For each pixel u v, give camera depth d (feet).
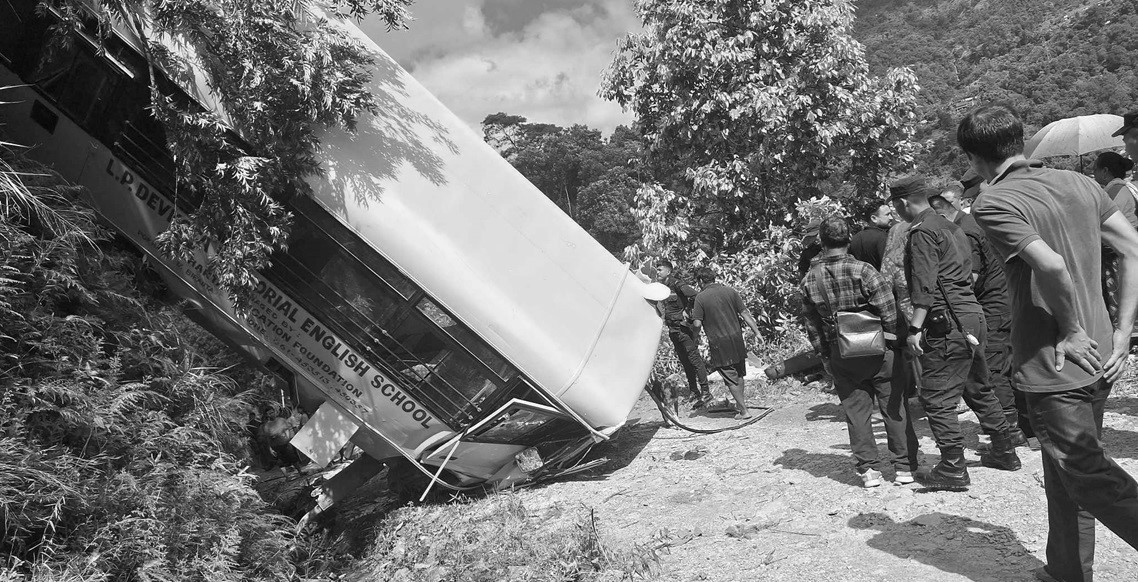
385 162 23.38
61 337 17.76
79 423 17.08
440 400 24.64
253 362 26.05
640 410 39.06
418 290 23.67
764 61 52.03
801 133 51.62
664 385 37.24
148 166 22.86
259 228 21.70
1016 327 11.45
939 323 18.10
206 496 18.56
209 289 23.76
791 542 17.67
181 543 17.54
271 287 23.62
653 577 17.13
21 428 16.26
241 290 21.94
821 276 19.93
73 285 18.21
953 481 18.49
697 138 54.29
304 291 23.68
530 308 24.63
